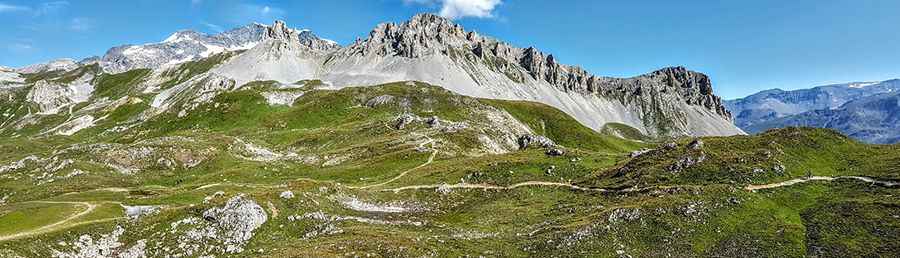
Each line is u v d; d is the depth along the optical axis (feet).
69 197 333.21
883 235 217.56
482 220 282.77
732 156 312.50
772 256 214.07
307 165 454.81
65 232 223.10
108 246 225.15
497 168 369.91
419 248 215.92
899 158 304.30
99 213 259.19
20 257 196.95
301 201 271.69
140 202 313.94
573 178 348.38
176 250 224.12
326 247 215.51
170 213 249.75
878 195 254.88
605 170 347.77
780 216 246.27
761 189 272.51
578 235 233.35
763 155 309.83
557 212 284.61
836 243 218.38
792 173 293.23
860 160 312.29
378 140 526.98
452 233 252.62
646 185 299.17
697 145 333.21
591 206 284.61
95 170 430.61
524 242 233.76
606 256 219.00
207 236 232.94
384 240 222.89
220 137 548.31
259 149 550.36
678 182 294.87
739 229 234.38
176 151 475.31
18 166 435.12
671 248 224.94
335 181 396.37
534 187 333.83
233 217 241.55
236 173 424.05
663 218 243.40
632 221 244.42
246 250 225.15
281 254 210.18
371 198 322.96
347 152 487.20
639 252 223.92
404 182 359.05
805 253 215.10
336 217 266.77
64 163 431.02
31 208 258.57
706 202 253.65
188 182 415.03
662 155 336.90
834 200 257.34
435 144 479.00
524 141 554.46
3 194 377.91
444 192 335.47
